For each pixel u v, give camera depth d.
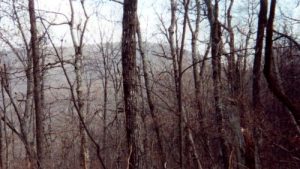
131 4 9.18
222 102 11.50
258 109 10.09
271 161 10.36
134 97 9.11
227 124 11.02
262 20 7.68
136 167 8.94
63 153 16.03
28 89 14.37
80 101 16.59
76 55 17.92
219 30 13.61
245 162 10.06
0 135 16.58
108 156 13.60
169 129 11.97
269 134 10.36
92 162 14.92
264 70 7.38
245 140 10.11
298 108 7.42
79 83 17.36
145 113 11.66
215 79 12.33
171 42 15.60
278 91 7.40
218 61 12.63
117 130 12.22
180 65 9.92
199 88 13.40
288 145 10.49
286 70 13.18
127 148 9.06
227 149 10.95
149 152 11.51
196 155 12.20
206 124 12.11
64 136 16.92
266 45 7.28
